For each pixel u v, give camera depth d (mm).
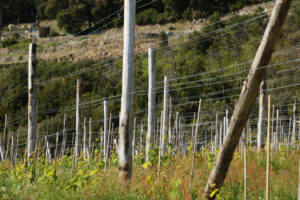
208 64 37969
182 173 7648
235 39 40812
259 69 5898
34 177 8797
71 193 6820
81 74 36375
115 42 62375
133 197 6305
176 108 27672
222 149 6336
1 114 33875
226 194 6504
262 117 13555
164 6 76562
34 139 9516
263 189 7039
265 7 54062
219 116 26609
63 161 12031
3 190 7215
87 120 29062
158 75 35750
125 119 7773
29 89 9539
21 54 64562
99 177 7109
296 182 7402
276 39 5793
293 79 27734
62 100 33750
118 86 33594
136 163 10039
